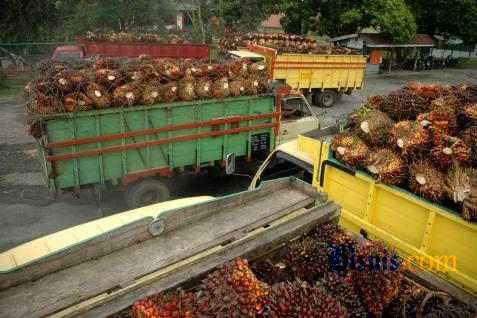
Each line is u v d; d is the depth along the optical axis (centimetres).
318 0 2656
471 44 3306
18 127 1267
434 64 3178
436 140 400
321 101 1716
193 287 278
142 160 721
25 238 684
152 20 2453
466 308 284
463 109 436
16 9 1931
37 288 278
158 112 712
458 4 2944
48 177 643
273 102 851
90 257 308
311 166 545
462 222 351
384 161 410
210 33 2667
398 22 2606
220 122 782
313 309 236
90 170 675
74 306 266
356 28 2775
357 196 455
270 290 256
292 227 335
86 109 646
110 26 2361
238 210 381
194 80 746
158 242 332
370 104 511
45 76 702
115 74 695
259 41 1698
